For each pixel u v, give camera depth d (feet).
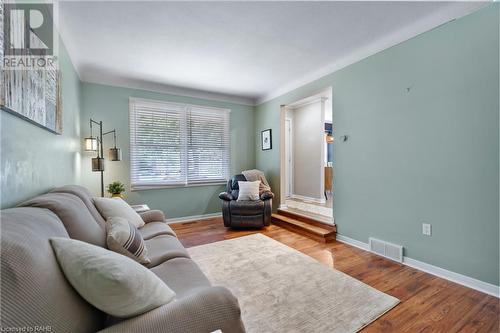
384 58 8.36
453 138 6.73
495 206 6.04
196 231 11.89
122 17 6.86
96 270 2.38
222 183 15.12
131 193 12.36
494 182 6.05
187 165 13.93
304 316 5.24
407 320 5.14
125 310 2.48
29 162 4.45
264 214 12.14
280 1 6.27
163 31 7.64
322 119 16.47
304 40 8.32
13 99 3.62
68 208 3.99
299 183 18.44
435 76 7.05
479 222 6.31
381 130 8.54
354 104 9.46
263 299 5.89
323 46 8.79
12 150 3.75
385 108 8.39
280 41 8.37
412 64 7.57
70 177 8.41
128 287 2.45
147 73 11.25
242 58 9.70
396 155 8.10
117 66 10.41
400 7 6.59
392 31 7.82
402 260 7.98
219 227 12.65
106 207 6.30
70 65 8.51
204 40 8.23
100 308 2.44
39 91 4.86
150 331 2.41
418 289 6.36
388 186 8.38
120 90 12.00
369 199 9.04
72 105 8.84
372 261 8.16
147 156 12.78
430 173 7.25
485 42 6.09
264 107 15.30
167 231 6.84
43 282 2.06
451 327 4.92
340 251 9.09
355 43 8.60
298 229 11.59
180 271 4.46
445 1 6.36
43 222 2.92
